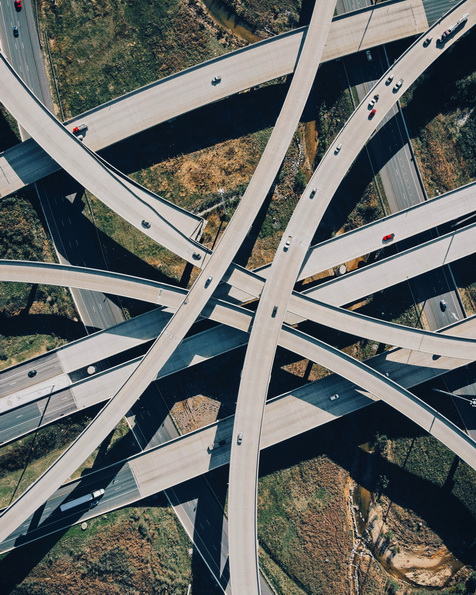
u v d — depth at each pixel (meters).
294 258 110.69
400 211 114.88
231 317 112.00
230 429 116.19
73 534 117.38
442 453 122.19
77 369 115.31
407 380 118.50
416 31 117.56
